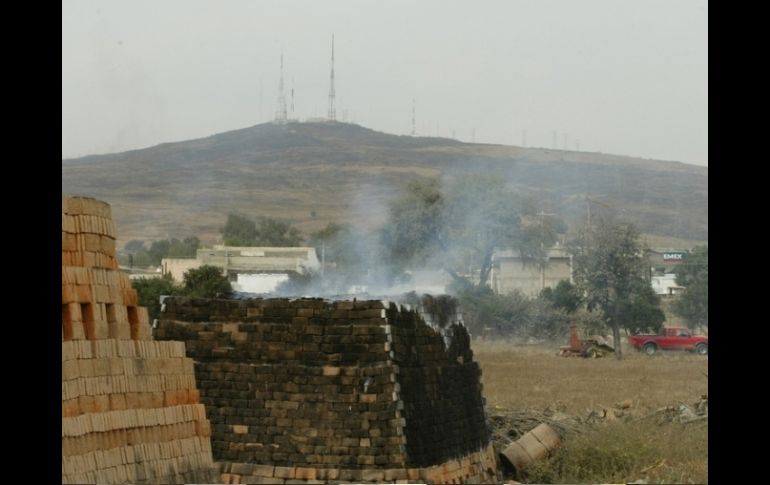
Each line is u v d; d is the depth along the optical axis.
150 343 37.03
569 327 120.56
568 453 50.31
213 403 42.12
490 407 64.12
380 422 40.88
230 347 42.50
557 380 81.94
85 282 34.28
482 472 47.53
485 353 106.25
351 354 41.44
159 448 36.09
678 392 74.19
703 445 49.69
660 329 122.75
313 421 41.25
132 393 35.59
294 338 41.97
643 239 154.25
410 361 42.78
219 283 97.62
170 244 171.88
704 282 134.00
